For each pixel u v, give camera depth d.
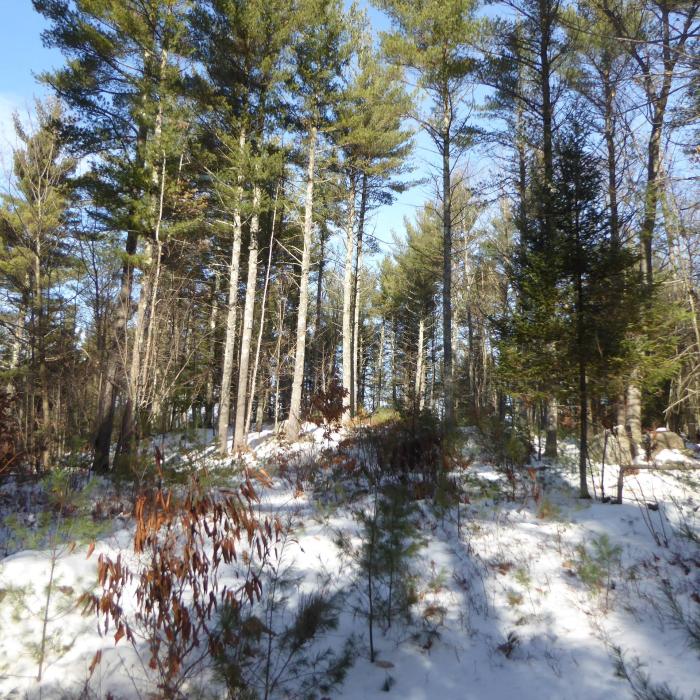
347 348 19.02
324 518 6.11
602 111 10.86
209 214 18.53
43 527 4.43
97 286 11.32
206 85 14.73
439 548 5.21
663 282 7.58
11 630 3.52
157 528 3.16
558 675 3.38
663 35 9.16
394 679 3.41
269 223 19.97
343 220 21.05
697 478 7.44
